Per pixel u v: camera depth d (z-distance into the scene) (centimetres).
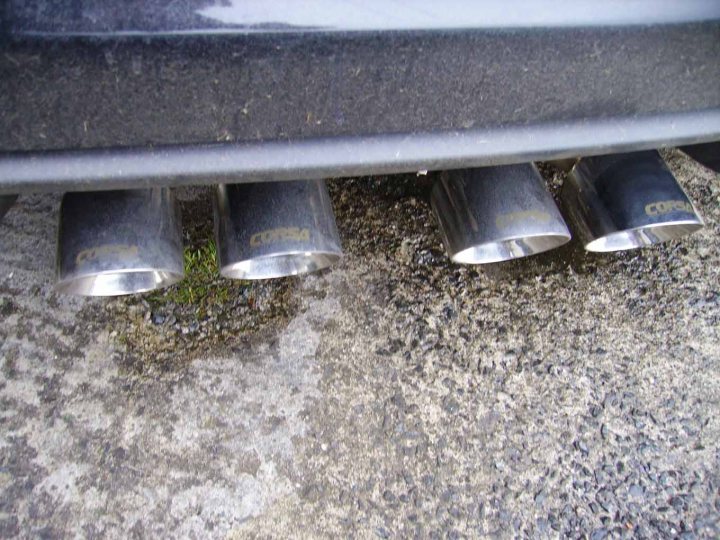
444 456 73
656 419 76
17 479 68
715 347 80
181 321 76
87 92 44
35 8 41
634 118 52
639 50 48
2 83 43
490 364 77
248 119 46
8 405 71
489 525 71
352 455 72
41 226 78
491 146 50
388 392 75
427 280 80
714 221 86
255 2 43
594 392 77
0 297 75
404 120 48
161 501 69
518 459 73
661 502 73
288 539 68
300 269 64
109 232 55
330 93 46
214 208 60
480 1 45
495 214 59
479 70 47
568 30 46
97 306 75
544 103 50
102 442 70
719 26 48
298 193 57
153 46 43
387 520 70
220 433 72
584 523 71
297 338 76
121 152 46
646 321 81
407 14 45
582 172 65
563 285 81
